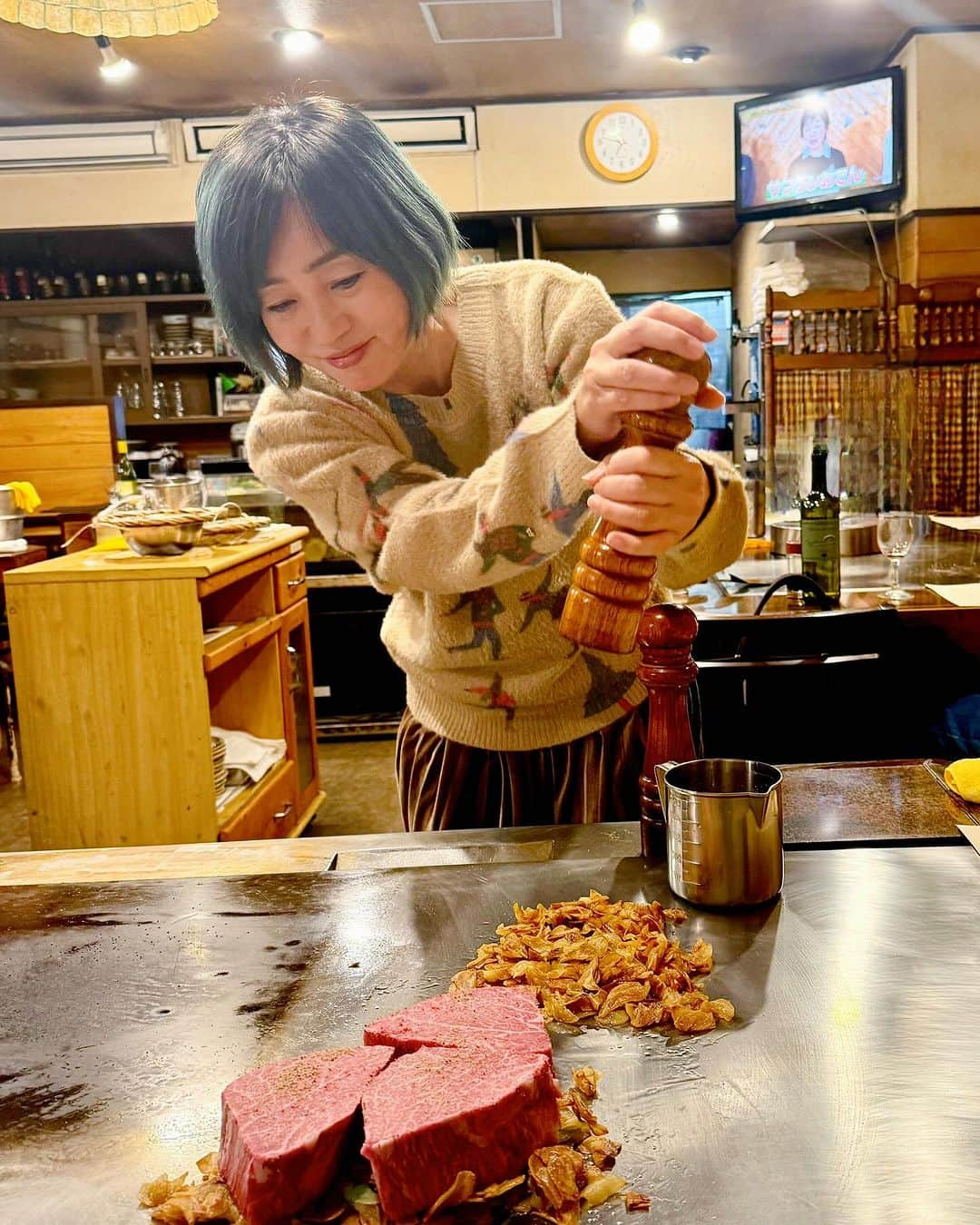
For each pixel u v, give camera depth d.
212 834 2.59
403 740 1.50
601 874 1.04
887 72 4.60
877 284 5.02
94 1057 0.77
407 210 1.01
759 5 4.24
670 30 4.46
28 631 2.55
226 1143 0.64
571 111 5.27
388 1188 0.60
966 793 1.14
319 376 1.21
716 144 5.26
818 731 2.25
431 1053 0.70
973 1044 0.73
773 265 4.84
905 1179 0.60
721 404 0.87
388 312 1.03
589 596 0.85
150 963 0.90
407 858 1.13
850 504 3.45
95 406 5.24
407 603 1.42
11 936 0.96
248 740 3.07
